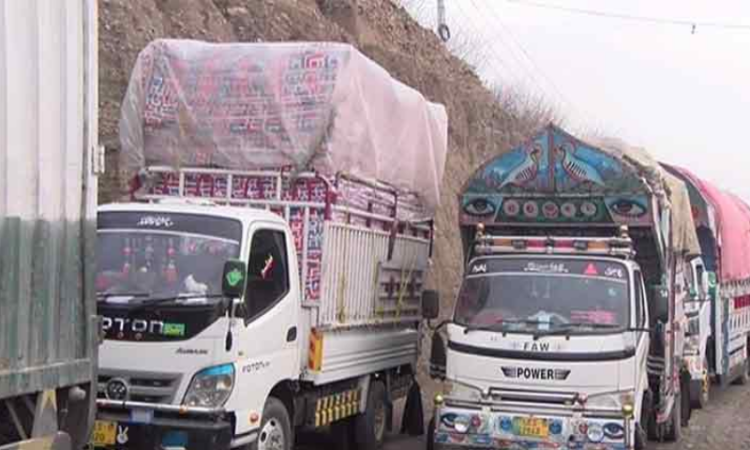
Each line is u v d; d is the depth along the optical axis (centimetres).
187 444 843
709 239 1767
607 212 1162
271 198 1053
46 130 609
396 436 1339
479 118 2881
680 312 1402
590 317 1060
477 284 1118
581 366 1026
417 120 1288
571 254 1117
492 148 2884
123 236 919
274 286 957
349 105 1070
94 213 652
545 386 1033
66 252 626
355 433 1195
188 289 879
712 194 1822
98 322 657
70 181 630
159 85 1095
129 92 1105
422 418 1352
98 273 899
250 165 1060
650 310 1159
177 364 859
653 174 1196
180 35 1867
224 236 915
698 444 1395
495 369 1047
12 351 579
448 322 1109
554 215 1184
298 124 1046
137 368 862
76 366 632
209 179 1080
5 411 602
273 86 1059
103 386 866
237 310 873
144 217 930
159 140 1091
